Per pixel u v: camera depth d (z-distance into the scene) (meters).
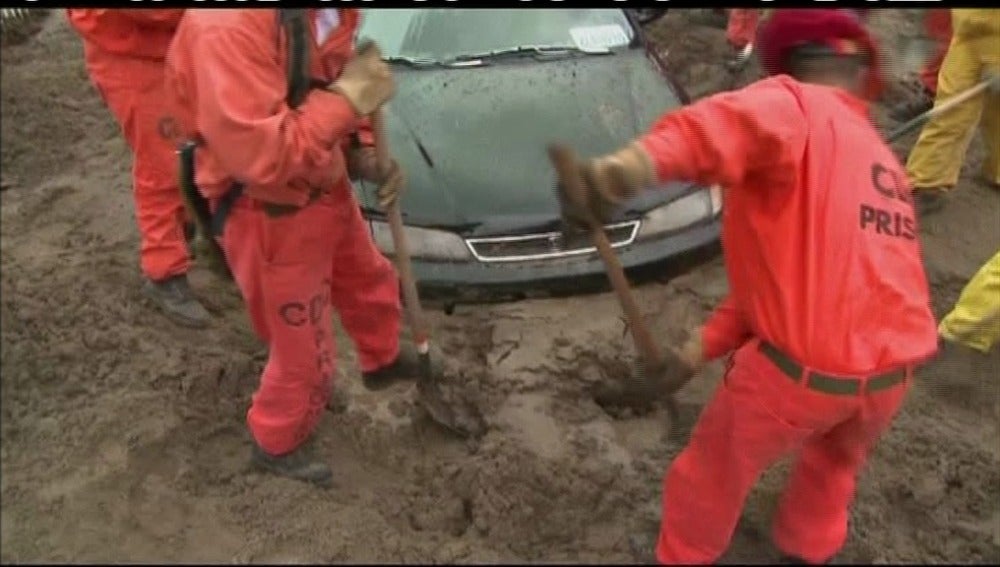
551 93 5.20
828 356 2.84
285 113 2.88
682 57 7.39
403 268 3.67
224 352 4.40
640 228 4.71
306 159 2.91
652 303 4.80
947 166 5.45
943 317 4.90
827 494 3.33
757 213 2.86
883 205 2.93
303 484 3.77
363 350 3.96
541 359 4.48
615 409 4.32
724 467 3.17
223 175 3.08
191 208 3.25
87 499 3.64
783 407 2.95
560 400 4.30
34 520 3.56
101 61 4.07
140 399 4.05
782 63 3.04
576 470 3.89
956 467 4.04
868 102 3.13
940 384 4.46
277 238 3.13
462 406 4.20
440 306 4.69
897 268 2.92
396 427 4.06
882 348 2.86
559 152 2.62
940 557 3.69
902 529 3.80
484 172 4.77
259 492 3.72
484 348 4.55
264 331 3.46
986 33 5.00
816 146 2.82
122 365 4.26
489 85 5.23
